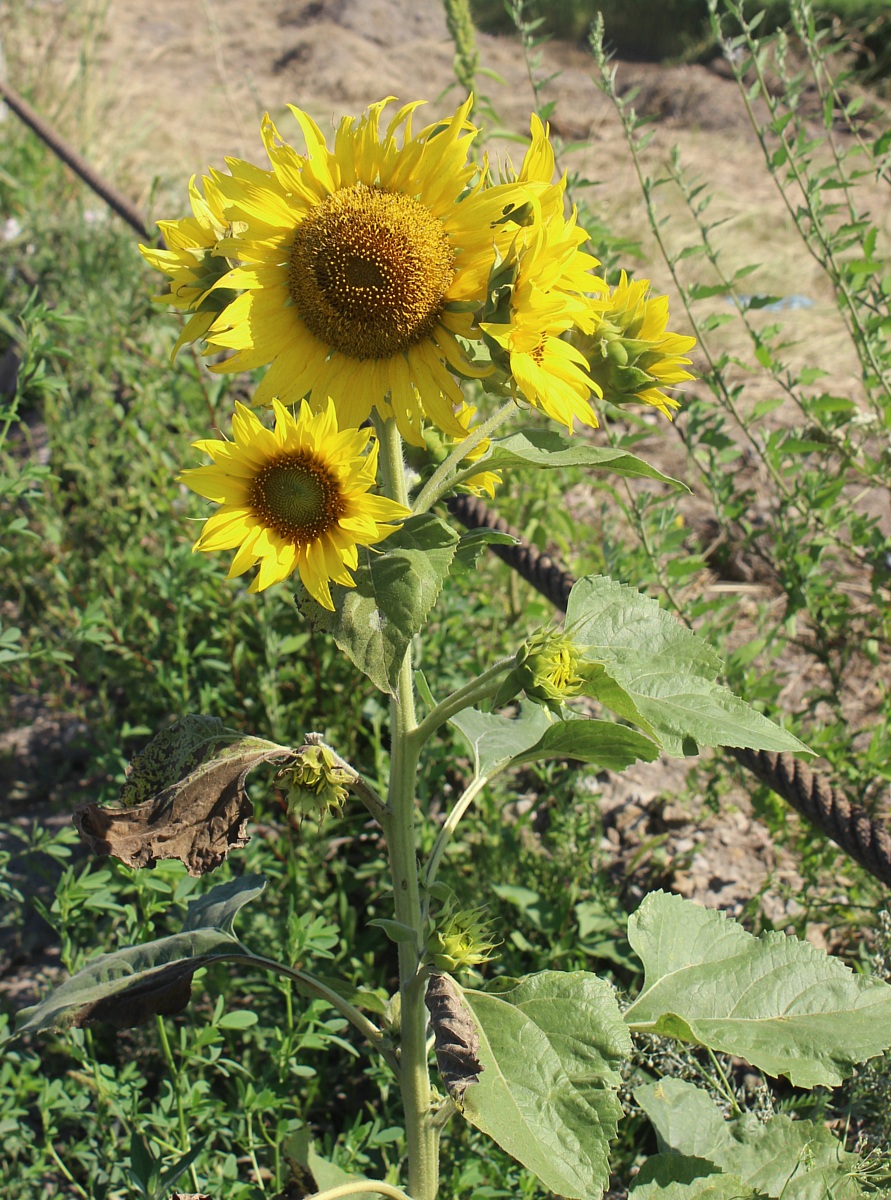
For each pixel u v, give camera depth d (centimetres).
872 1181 214
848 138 830
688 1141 218
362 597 165
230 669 361
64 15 1101
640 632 193
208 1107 244
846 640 376
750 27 339
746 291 629
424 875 202
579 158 857
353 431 158
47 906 337
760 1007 202
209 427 438
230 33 1199
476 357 171
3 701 404
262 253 167
